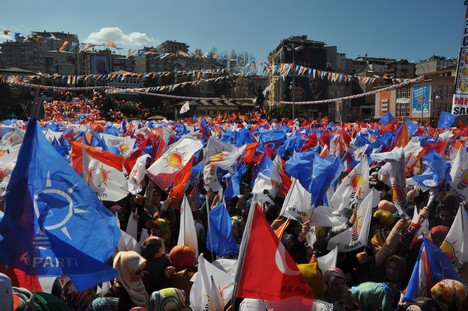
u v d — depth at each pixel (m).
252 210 3.93
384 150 12.38
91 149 7.36
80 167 7.59
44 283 4.09
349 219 6.84
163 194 9.50
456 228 5.17
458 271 5.08
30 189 3.59
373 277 5.27
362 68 114.69
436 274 4.53
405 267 5.02
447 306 4.15
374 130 18.34
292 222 6.03
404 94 59.00
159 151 10.78
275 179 8.18
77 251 3.63
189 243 5.38
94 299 4.21
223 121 28.59
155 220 6.30
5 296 2.70
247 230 3.92
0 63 88.19
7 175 7.20
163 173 7.62
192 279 4.47
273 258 3.88
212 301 4.21
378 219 6.41
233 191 8.68
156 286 4.70
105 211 3.78
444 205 7.18
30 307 3.02
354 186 7.33
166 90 71.88
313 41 77.06
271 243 3.89
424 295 4.50
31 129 3.62
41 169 3.64
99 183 7.23
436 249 4.58
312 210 5.84
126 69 68.31
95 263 3.62
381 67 98.50
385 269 5.10
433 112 53.34
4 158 8.59
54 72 70.44
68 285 4.30
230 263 4.91
